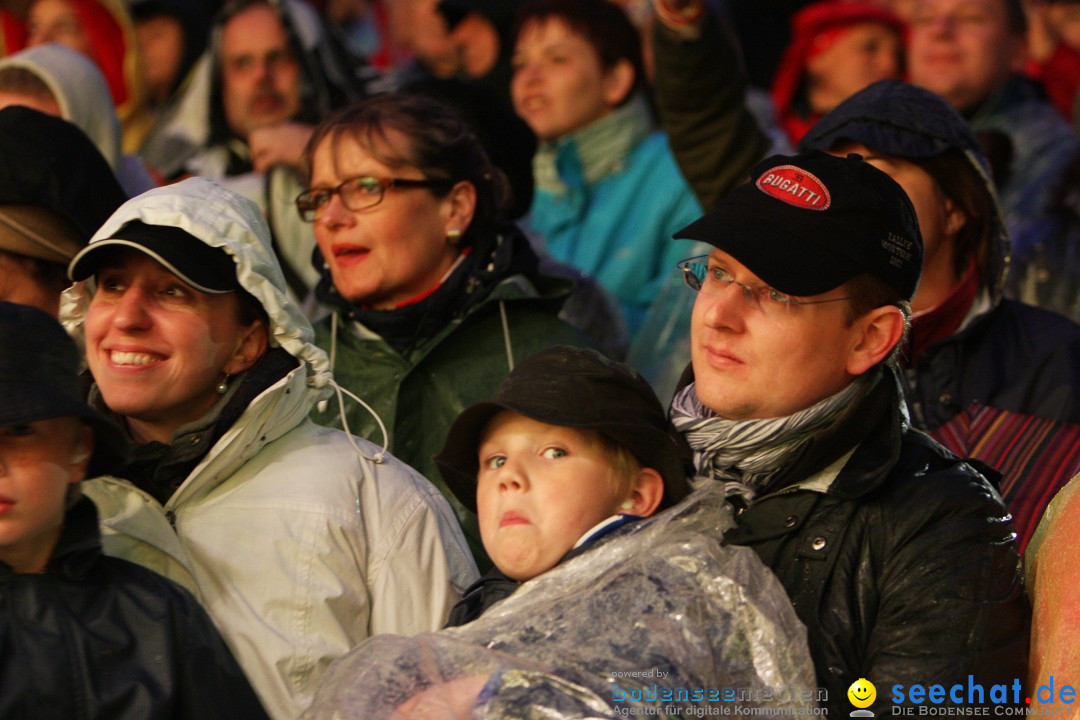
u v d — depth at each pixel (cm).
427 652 572
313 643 662
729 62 988
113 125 1034
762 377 606
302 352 699
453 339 859
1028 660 607
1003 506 610
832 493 604
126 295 672
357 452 725
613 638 563
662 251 1159
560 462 612
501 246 875
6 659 563
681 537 596
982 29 1254
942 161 812
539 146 1217
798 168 618
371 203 845
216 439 683
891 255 607
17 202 755
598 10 1219
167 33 1454
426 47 1495
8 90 998
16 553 579
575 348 639
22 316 577
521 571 608
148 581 601
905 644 578
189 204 675
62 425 579
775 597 579
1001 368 818
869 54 1302
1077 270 1034
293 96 1324
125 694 569
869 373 616
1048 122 1208
